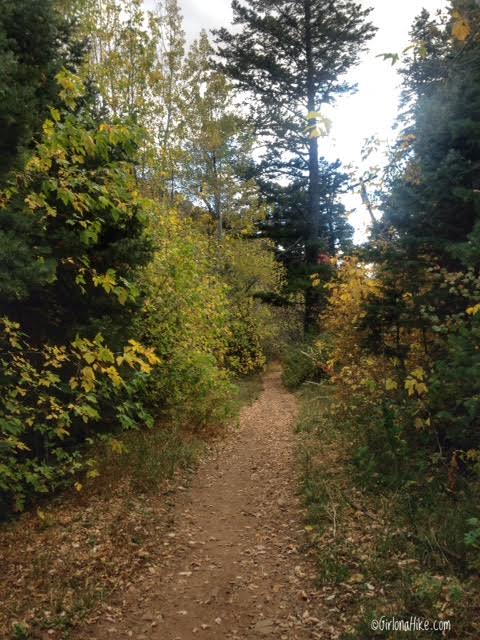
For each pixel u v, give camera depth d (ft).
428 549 14.71
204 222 69.41
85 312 23.39
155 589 15.10
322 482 21.94
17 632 12.56
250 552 17.35
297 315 95.40
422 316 20.79
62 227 20.72
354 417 28.09
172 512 21.20
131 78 37.52
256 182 81.41
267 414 46.91
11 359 18.89
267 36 71.97
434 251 21.13
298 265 77.82
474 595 12.37
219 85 63.72
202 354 34.37
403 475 19.60
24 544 17.79
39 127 19.26
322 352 49.42
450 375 16.99
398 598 12.75
